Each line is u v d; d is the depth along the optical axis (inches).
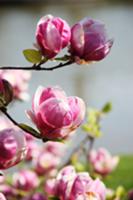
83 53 40.5
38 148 78.7
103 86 291.3
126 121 229.3
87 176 43.2
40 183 78.2
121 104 257.4
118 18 487.2
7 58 348.2
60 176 46.3
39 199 64.1
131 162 176.6
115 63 351.3
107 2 542.6
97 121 74.6
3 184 77.1
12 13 521.3
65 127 38.2
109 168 77.0
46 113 37.9
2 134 36.5
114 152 195.2
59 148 82.8
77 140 121.2
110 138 208.2
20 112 159.3
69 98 38.8
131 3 542.6
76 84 291.4
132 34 429.1
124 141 206.1
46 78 291.4
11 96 40.3
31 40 405.7
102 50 40.4
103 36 40.5
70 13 512.7
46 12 521.3
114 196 62.5
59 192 45.5
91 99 267.1
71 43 40.4
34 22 478.3
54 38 39.8
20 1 542.9
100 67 337.1
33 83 272.4
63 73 310.7
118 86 292.7
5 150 36.2
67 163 78.4
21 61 339.0
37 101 38.5
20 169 80.3
